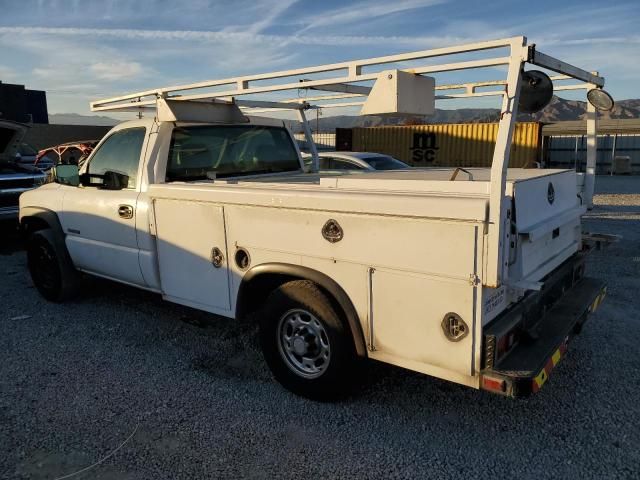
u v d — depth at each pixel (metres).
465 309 2.72
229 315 3.88
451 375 2.85
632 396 3.63
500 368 2.76
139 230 4.41
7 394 3.76
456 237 2.69
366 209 2.97
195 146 4.66
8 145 9.26
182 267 4.14
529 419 3.37
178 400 3.66
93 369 4.15
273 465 2.94
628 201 16.03
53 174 5.76
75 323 5.16
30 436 3.23
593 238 4.23
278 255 3.46
